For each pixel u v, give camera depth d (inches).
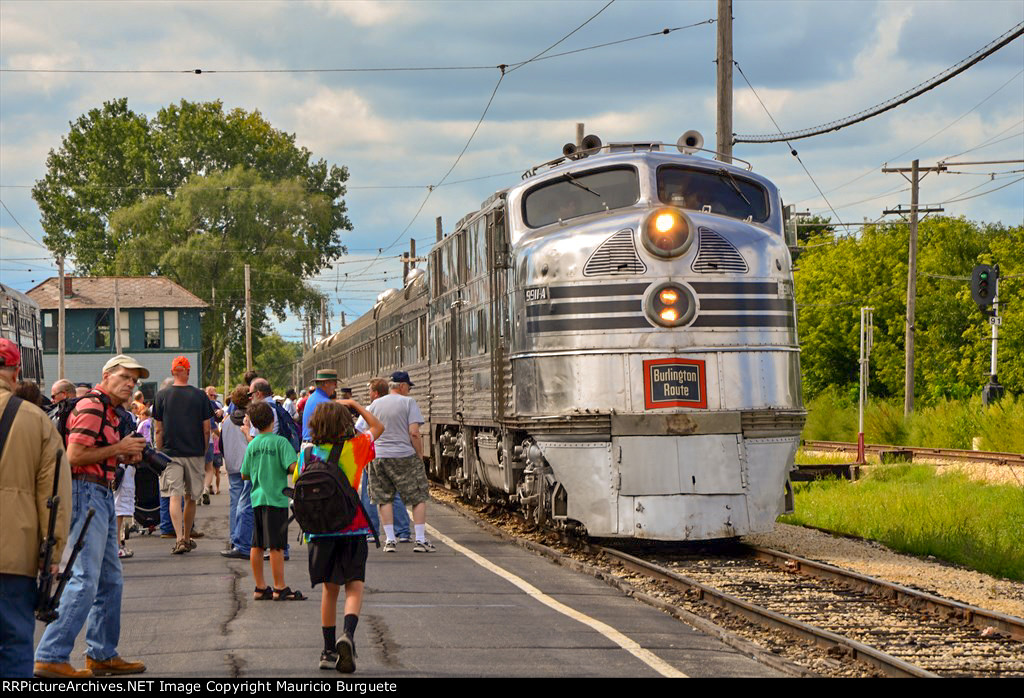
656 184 817.5
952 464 1486.2
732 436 771.4
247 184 4153.5
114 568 460.1
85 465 449.4
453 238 1133.7
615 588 671.8
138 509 969.5
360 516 463.5
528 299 809.5
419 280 1402.6
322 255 4409.5
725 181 836.0
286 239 4082.2
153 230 4158.5
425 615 574.6
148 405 1004.6
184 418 839.7
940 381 2910.9
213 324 4089.6
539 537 911.0
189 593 657.6
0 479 352.5
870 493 1181.7
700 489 764.0
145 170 4552.2
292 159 4690.0
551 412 784.9
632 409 767.1
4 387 368.5
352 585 459.5
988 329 2920.8
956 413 1967.3
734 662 475.8
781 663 464.1
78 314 3924.7
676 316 768.9
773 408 781.9
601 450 772.0
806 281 3361.2
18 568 353.1
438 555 812.0
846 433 2208.4
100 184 4640.8
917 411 2295.8
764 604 627.8
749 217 831.1
